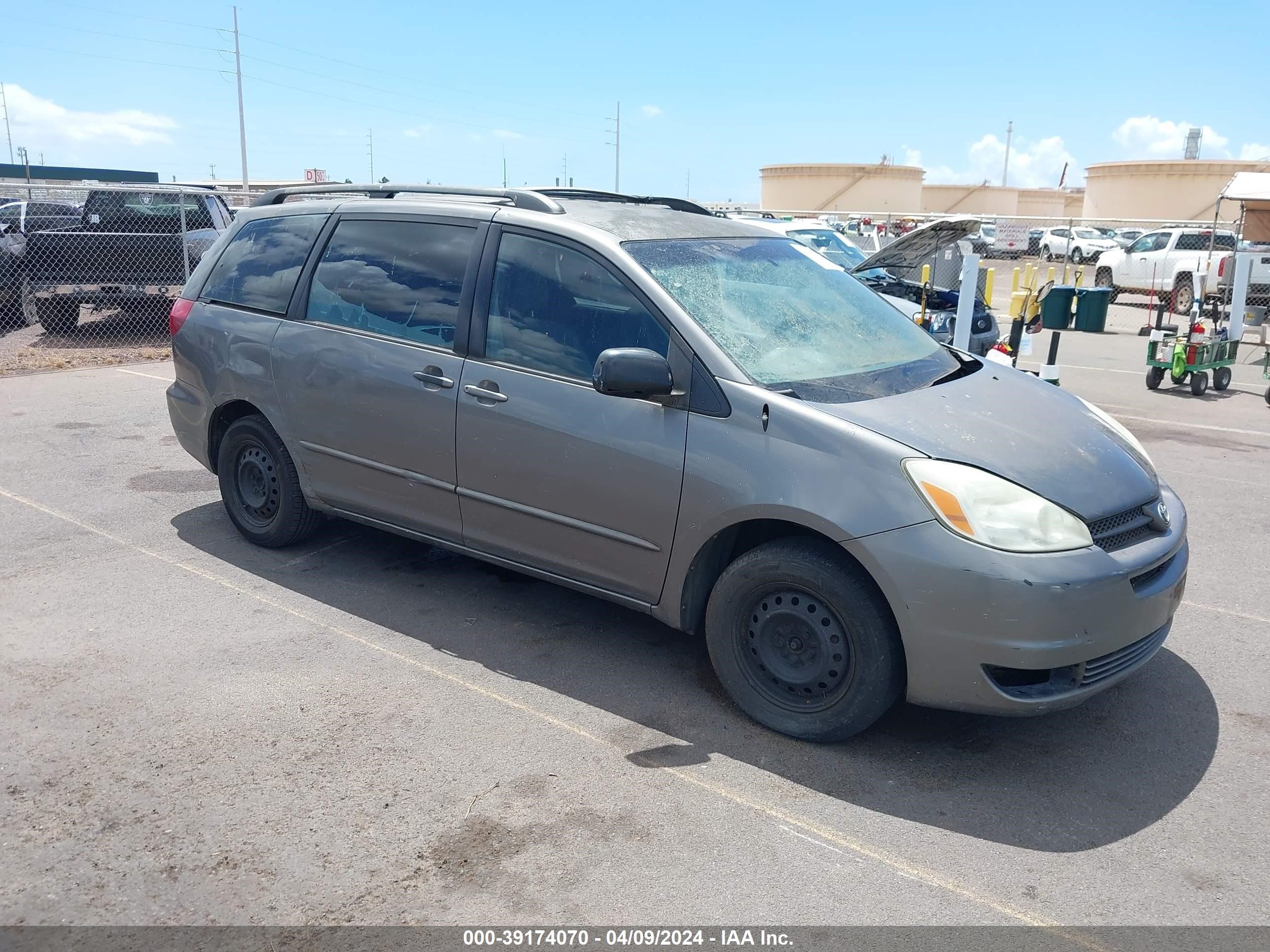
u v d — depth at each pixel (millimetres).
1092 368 13195
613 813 3070
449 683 3865
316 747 3379
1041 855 2936
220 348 5016
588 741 3482
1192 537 5996
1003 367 4438
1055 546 3137
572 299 3904
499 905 2648
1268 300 18172
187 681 3807
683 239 4148
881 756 3457
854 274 11711
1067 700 3191
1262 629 4645
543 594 4785
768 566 3438
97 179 53812
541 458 3883
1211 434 8992
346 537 5453
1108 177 47125
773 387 3504
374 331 4438
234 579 4828
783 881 2783
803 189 55531
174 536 5402
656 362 3449
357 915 2600
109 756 3283
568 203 4336
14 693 3676
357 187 4883
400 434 4320
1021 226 24062
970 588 3084
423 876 2756
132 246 13102
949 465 3221
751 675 3609
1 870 2721
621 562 3811
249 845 2859
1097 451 3602
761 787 3242
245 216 5230
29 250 12820
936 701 3242
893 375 3855
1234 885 2818
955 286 13422
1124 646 3268
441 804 3086
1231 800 3252
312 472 4762
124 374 10484
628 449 3658
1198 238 21797
